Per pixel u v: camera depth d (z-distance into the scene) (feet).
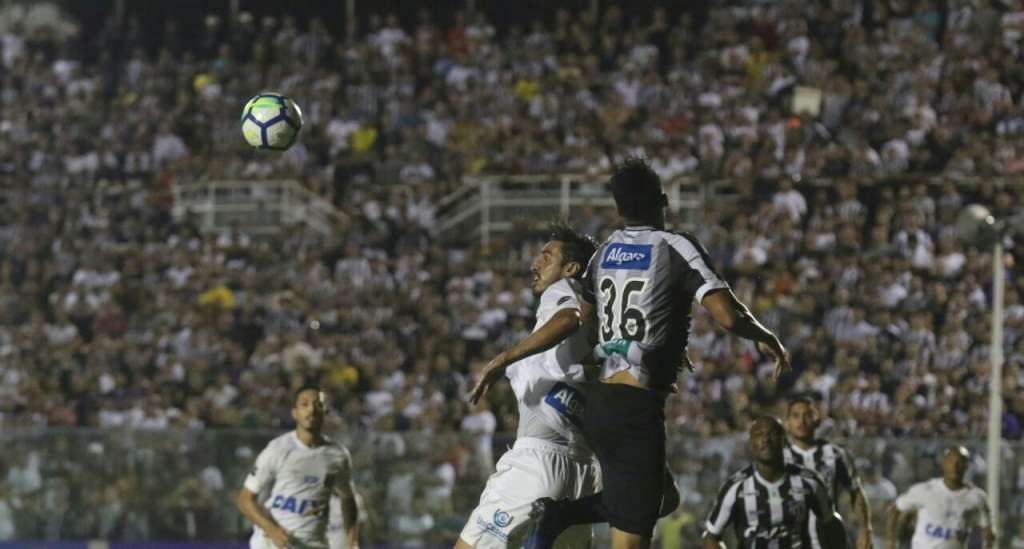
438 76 346.54
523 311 270.46
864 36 324.80
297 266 288.71
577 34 346.54
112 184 333.83
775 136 302.86
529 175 298.76
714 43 333.83
